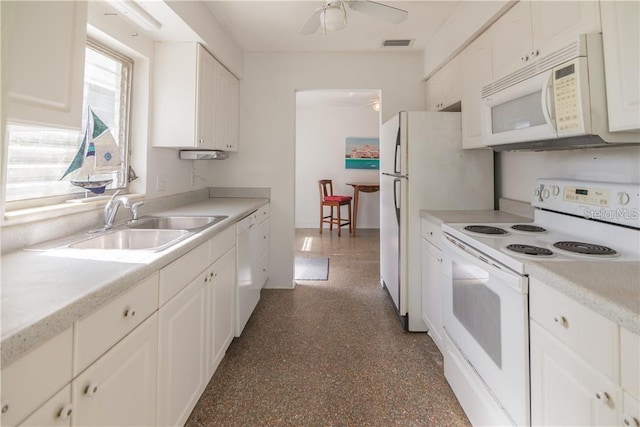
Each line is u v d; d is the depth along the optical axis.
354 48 2.98
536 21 1.44
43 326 0.61
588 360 0.81
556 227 1.56
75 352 0.72
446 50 2.44
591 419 0.79
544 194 1.65
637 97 1.00
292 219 3.16
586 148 1.50
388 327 2.39
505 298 1.14
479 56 1.98
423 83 3.09
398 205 2.35
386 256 2.94
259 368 1.85
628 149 1.30
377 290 3.14
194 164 2.84
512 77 1.51
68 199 1.58
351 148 6.46
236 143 3.02
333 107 6.41
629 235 1.18
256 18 2.39
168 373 1.15
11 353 0.55
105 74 1.85
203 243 1.48
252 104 3.11
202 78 2.23
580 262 1.05
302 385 1.71
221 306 1.75
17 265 0.96
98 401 0.79
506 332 1.14
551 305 0.94
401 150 2.30
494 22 1.82
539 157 1.91
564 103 1.18
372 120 6.46
